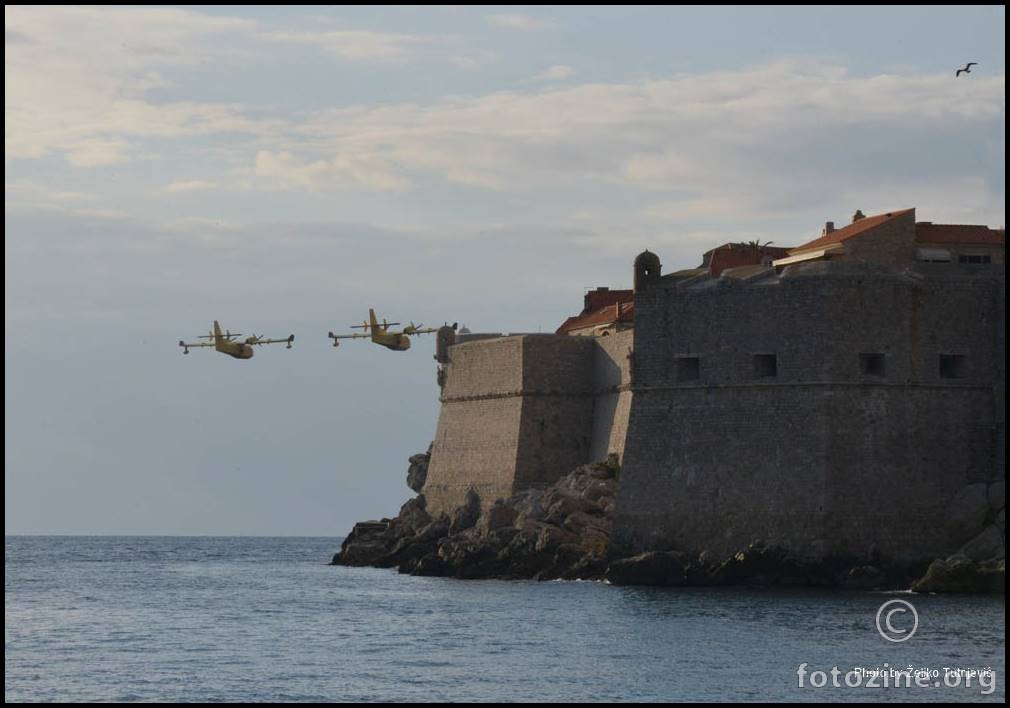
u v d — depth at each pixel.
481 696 185.50
